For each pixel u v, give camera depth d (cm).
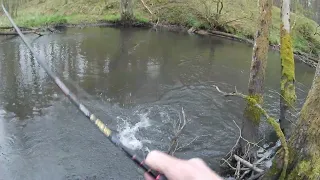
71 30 2834
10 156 1031
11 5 3053
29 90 1523
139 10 3325
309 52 2406
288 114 1035
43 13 3256
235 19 2842
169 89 1623
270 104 1473
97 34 2734
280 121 1064
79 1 3409
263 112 694
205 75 1844
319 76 518
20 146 1087
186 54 2250
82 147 1090
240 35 2769
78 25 3011
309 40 2516
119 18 3131
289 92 1039
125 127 1238
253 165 877
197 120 1309
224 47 2489
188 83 1712
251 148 931
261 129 1211
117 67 1914
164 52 2273
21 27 2573
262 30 855
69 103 1398
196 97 1530
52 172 967
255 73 891
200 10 3067
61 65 1891
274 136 1162
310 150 529
